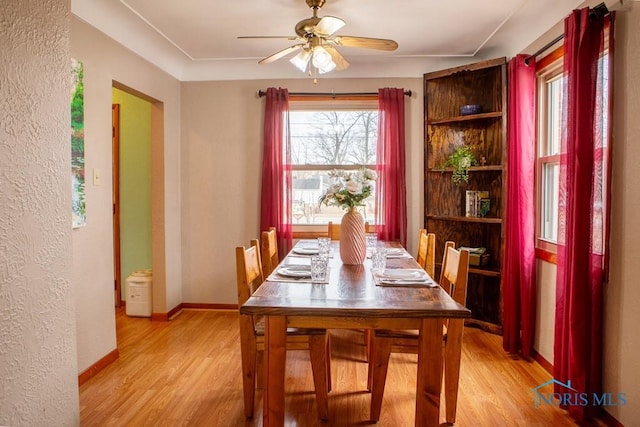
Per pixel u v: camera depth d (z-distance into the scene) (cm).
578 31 226
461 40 359
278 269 245
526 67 311
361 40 259
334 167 434
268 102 413
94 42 286
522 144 311
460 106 407
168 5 291
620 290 211
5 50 78
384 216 409
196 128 431
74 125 262
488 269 376
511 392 258
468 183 407
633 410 202
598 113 219
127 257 452
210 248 435
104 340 295
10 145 79
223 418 225
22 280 82
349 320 181
